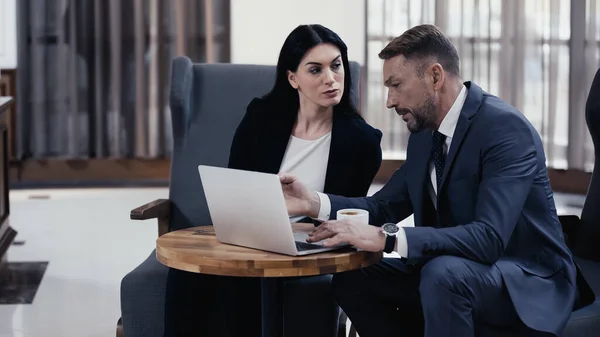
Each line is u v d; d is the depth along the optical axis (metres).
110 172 7.77
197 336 2.98
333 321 3.06
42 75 7.48
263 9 7.86
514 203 2.50
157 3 7.56
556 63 7.37
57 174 7.70
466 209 2.61
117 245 5.72
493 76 7.62
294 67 3.05
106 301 4.52
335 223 2.51
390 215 2.88
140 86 7.61
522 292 2.50
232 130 3.62
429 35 2.59
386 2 7.81
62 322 4.18
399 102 2.63
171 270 2.98
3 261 5.03
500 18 7.55
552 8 7.33
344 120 3.13
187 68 3.63
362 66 7.92
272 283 2.82
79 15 7.50
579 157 7.32
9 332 4.02
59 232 6.07
